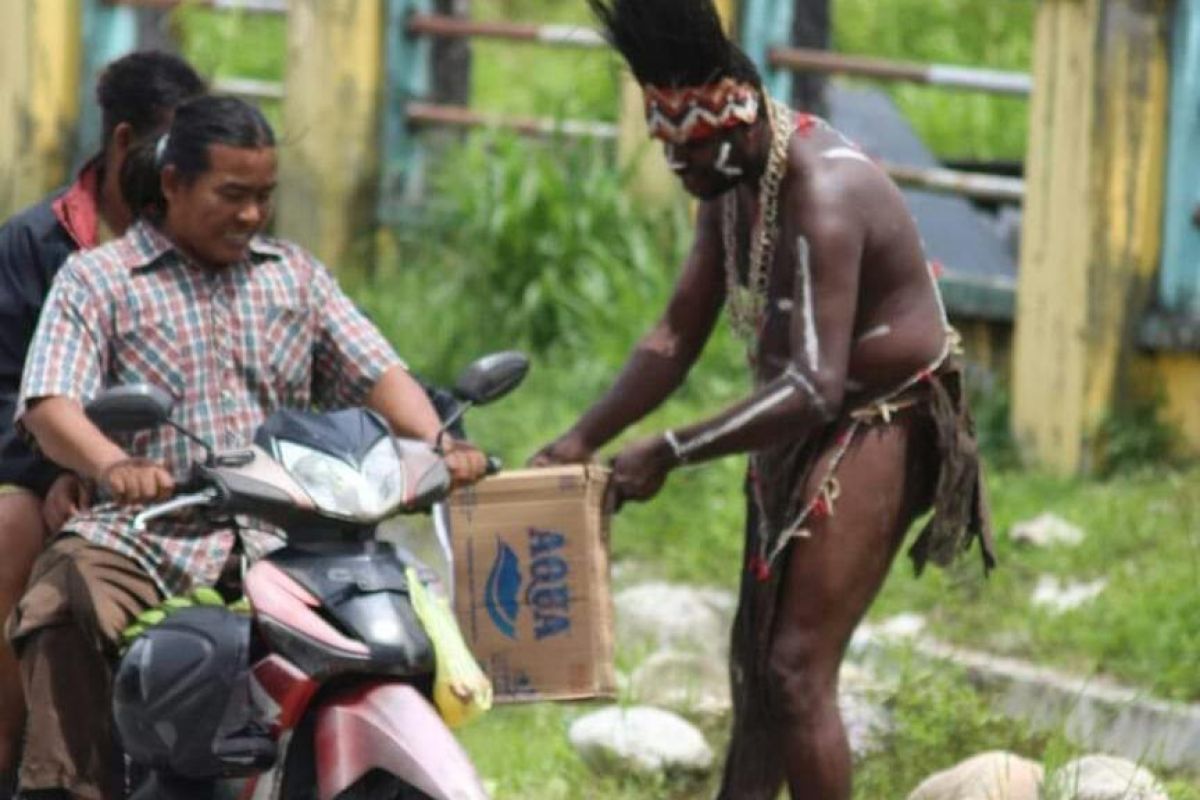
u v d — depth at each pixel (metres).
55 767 11.65
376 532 11.21
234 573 11.87
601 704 16.23
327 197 25.53
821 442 12.81
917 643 17.05
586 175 24.20
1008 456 21.42
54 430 11.30
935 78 22.53
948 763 15.16
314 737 10.68
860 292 12.74
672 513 20.16
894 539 12.92
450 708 10.79
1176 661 16.80
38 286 12.66
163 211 11.98
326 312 12.26
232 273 11.96
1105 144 20.77
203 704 10.98
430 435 11.95
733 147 12.54
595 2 12.60
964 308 22.16
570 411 22.23
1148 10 20.56
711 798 15.12
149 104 12.66
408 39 25.62
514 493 12.41
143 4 26.97
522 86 34.25
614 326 23.09
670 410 21.77
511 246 24.05
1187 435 20.95
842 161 12.63
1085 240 20.88
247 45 33.38
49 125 26.98
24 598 11.75
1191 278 20.84
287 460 10.75
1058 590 18.42
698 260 13.31
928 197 24.61
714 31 12.37
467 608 12.44
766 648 12.91
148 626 11.33
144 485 10.69
